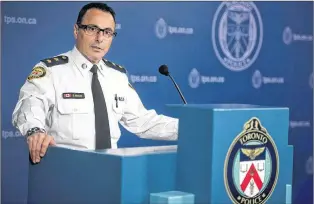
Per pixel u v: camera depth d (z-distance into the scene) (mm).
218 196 2764
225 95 8070
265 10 8438
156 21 7449
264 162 2947
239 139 2828
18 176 6621
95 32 4609
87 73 4645
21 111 4039
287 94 8719
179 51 7641
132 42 7289
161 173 2895
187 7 7676
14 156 6586
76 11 6836
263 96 8461
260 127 2918
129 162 2768
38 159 3359
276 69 8578
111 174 2811
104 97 4656
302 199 8906
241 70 8211
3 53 6457
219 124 2756
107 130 4590
